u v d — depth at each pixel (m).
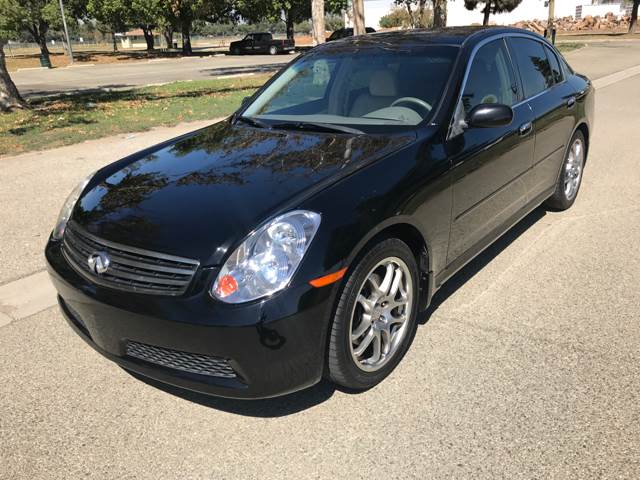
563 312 3.42
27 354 3.21
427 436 2.44
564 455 2.30
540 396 2.66
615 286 3.72
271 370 2.30
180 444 2.47
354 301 2.50
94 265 2.52
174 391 2.86
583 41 33.25
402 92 3.42
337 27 73.75
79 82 22.17
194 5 35.84
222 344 2.24
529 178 4.08
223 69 26.09
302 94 3.87
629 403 2.59
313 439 2.46
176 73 24.94
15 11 35.97
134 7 36.06
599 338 3.12
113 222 2.61
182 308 2.27
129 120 10.85
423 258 2.96
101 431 2.57
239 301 2.22
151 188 2.84
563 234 4.66
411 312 2.92
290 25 42.34
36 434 2.56
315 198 2.45
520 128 3.75
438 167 2.93
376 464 2.30
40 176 6.88
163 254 2.36
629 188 5.80
